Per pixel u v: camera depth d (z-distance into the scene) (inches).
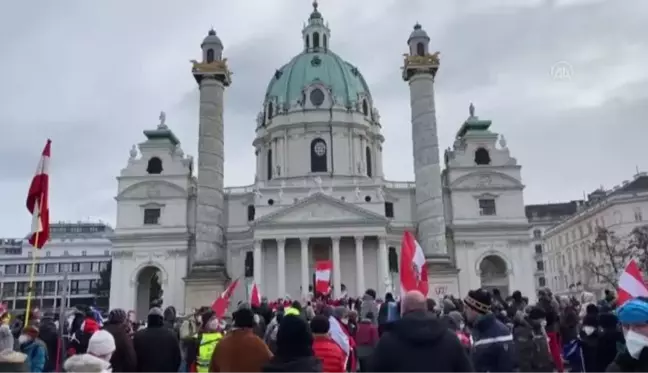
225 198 3218.5
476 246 3034.0
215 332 548.7
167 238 3024.1
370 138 3735.2
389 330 282.8
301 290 2839.6
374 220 2920.8
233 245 3157.0
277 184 3336.6
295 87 3703.3
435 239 2174.0
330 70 3750.0
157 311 487.8
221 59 2260.1
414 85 2239.2
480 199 3085.6
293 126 3558.1
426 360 265.4
